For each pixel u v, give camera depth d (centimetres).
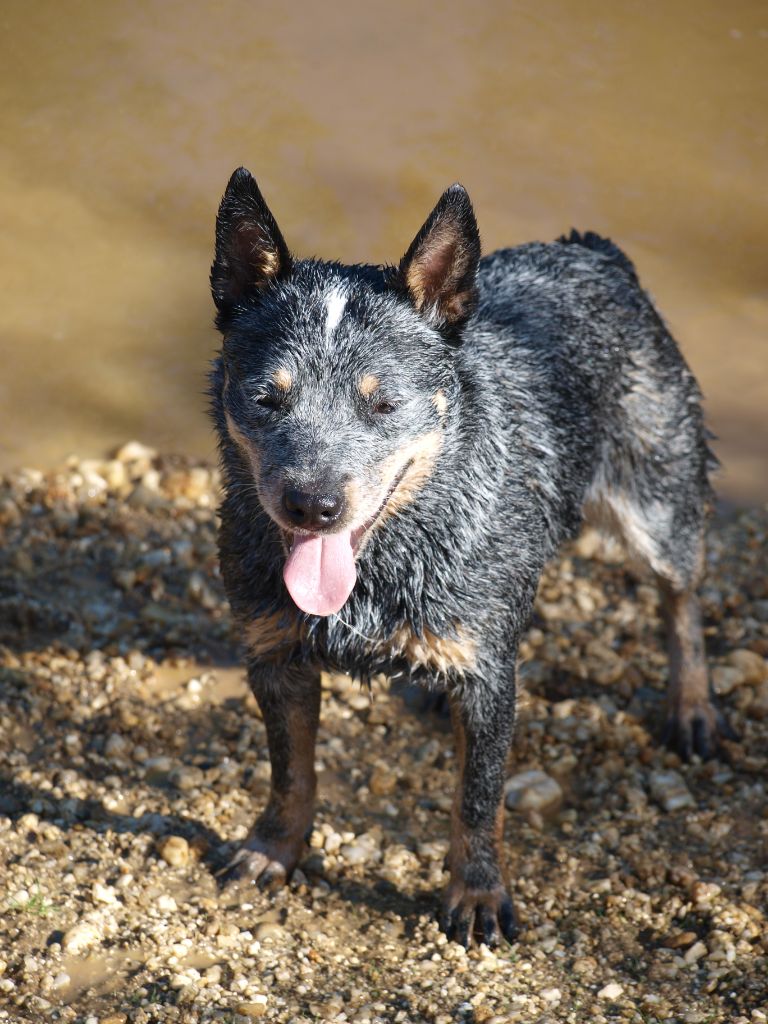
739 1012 570
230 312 594
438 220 564
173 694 789
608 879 659
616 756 754
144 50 1448
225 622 849
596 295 732
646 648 847
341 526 543
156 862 652
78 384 1068
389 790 724
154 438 1023
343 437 549
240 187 571
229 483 608
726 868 666
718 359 1082
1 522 922
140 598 864
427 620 598
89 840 659
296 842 657
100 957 588
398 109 1359
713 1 1538
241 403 569
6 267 1179
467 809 625
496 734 621
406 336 569
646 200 1248
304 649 618
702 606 873
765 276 1173
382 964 600
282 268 586
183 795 706
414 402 564
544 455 655
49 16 1498
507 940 620
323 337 559
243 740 751
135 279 1174
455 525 594
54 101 1366
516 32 1484
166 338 1119
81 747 736
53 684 779
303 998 571
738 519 955
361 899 646
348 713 782
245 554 604
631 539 756
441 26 1495
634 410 739
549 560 680
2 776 702
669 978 595
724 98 1381
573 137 1321
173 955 591
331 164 1276
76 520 930
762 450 1006
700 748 755
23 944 590
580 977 597
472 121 1339
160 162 1292
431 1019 562
